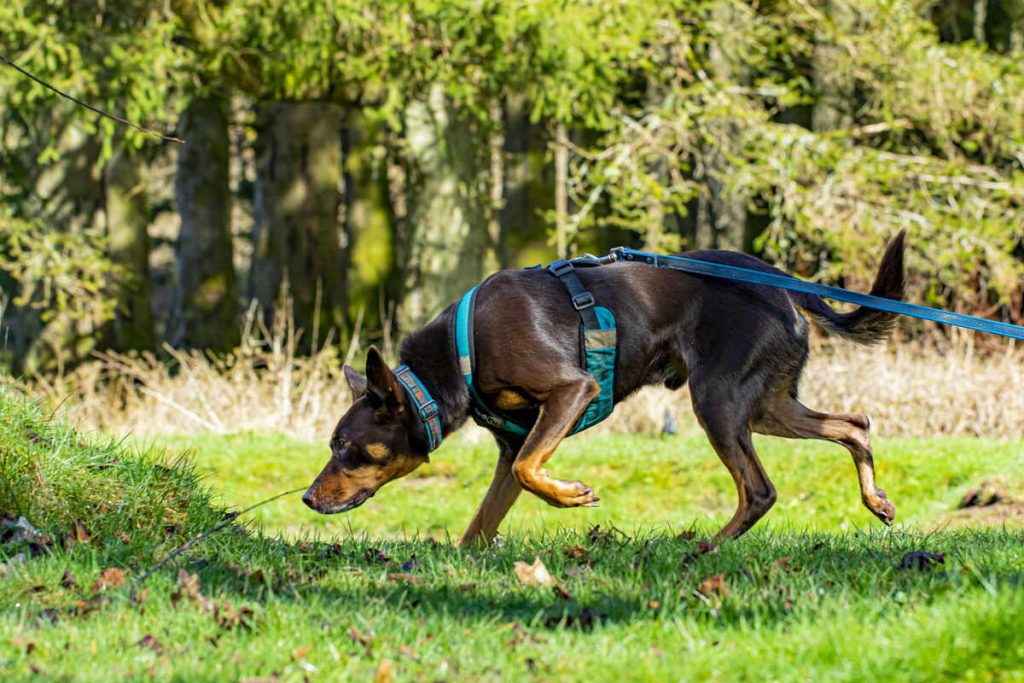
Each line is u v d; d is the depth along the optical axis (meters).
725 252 6.36
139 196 21.30
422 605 4.64
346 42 15.30
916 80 17.34
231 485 12.79
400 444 5.93
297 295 21.64
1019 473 11.35
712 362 6.14
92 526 5.79
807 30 18.38
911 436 15.09
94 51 15.14
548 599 4.73
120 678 3.80
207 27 15.52
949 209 16.84
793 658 3.83
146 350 21.31
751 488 6.14
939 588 4.44
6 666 3.93
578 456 13.38
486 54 15.02
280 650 4.06
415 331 6.08
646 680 3.75
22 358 21.02
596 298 5.93
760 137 16.55
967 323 5.84
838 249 16.66
